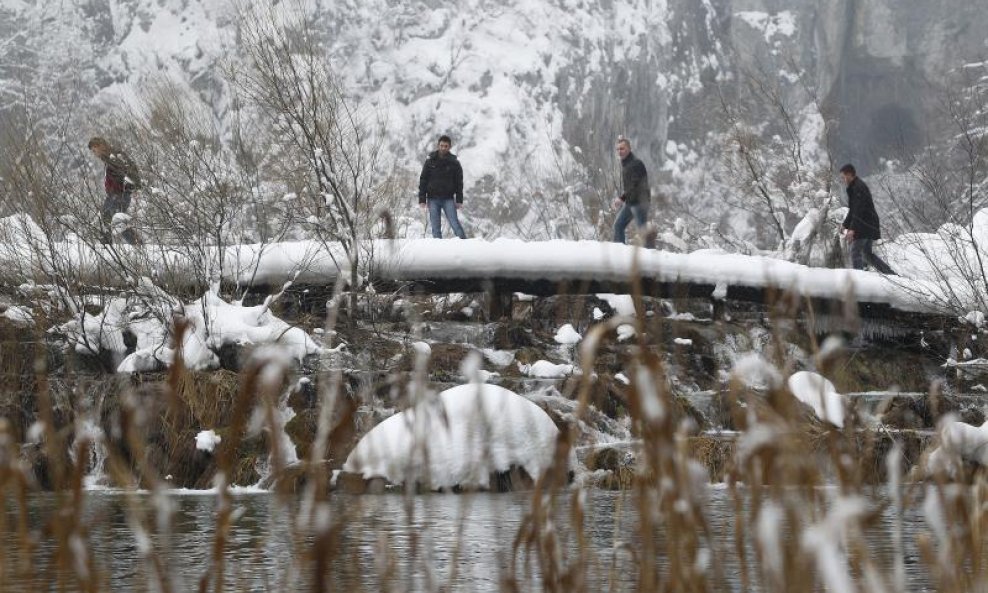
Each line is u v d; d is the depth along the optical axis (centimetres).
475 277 3578
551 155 10769
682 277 3706
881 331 3906
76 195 3381
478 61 12838
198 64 11831
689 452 402
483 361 3512
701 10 15412
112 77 11956
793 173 5153
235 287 3475
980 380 3838
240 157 3609
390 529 1639
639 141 14262
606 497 2238
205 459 2695
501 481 2298
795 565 355
